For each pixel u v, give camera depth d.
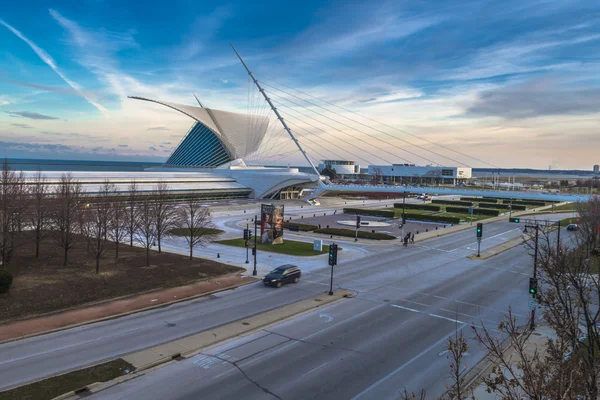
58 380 18.17
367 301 31.47
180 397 17.14
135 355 20.95
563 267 16.73
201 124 164.88
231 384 18.31
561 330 12.30
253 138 169.12
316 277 38.84
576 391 10.01
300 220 84.25
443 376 19.41
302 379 18.88
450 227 77.94
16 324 24.98
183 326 25.58
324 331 25.06
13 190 39.19
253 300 31.28
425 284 36.91
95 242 44.19
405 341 23.66
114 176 103.62
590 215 53.81
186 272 38.00
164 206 54.91
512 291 35.03
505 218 94.19
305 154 125.56
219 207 99.75
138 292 32.28
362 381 18.80
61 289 30.22
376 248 55.53
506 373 19.41
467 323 26.91
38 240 39.09
